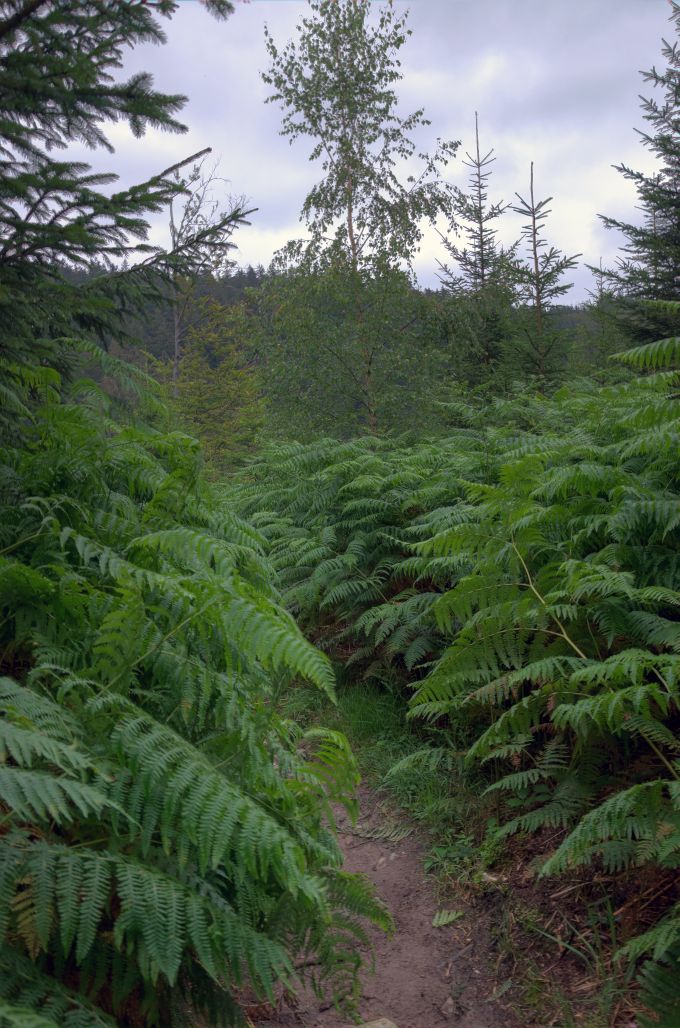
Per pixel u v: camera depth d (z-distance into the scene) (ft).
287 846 6.47
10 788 5.16
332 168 44.06
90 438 10.79
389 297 42.19
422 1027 8.55
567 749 11.79
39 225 12.57
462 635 11.69
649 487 13.47
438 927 10.19
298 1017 8.46
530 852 11.02
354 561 17.70
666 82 34.81
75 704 7.06
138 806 6.31
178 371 74.43
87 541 8.78
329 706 16.89
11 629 9.00
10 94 12.52
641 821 8.40
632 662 8.88
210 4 13.35
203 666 8.07
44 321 13.64
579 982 8.64
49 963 6.14
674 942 8.23
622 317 38.63
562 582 11.72
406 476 18.94
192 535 8.62
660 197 34.86
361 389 41.83
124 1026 6.48
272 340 43.27
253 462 27.99
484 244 53.57
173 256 15.78
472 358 47.16
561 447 16.07
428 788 13.20
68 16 12.83
